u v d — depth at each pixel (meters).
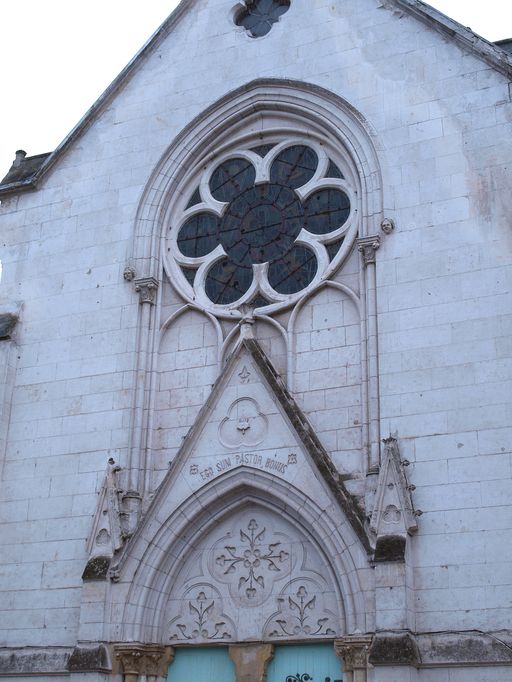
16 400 25.69
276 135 25.58
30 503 24.38
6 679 22.81
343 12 25.22
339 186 24.17
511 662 18.30
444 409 20.59
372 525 19.89
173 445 23.55
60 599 23.05
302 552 21.44
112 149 27.11
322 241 23.78
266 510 22.16
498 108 22.38
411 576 19.48
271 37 26.02
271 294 23.83
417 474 20.34
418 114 23.23
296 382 22.77
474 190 22.00
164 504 22.50
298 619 20.97
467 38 23.16
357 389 22.02
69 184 27.42
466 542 19.45
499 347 20.55
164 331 24.77
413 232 22.27
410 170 22.83
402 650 18.45
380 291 22.16
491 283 21.11
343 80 24.55
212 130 25.97
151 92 27.16
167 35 27.56
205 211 25.64
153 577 22.12
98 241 26.28
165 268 25.33
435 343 21.19
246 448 22.19
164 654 21.97
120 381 24.44
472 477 19.84
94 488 23.75
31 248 27.30
